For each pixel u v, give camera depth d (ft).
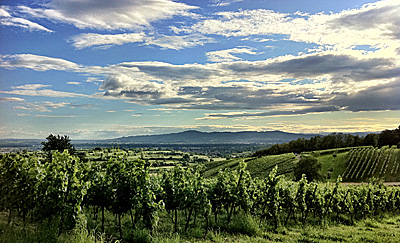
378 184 92.38
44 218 33.27
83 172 40.29
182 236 39.60
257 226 47.70
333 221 67.26
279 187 58.95
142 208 38.68
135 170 39.47
